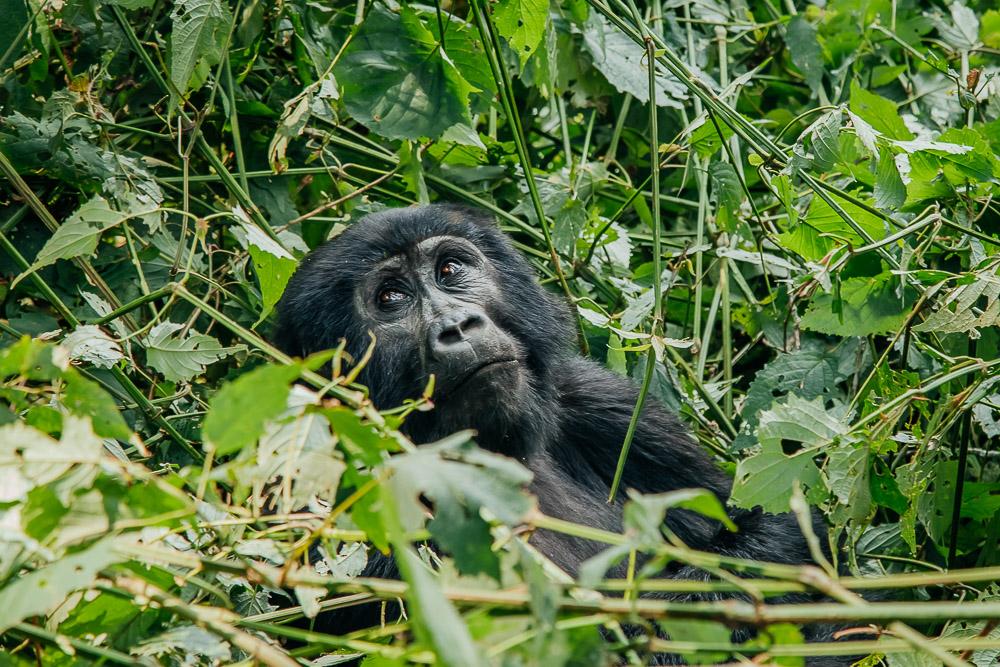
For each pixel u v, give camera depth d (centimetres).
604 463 910
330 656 578
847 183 934
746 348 1022
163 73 971
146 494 461
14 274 905
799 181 1060
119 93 973
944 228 911
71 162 883
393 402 816
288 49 1038
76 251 762
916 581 443
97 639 530
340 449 493
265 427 444
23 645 512
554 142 1161
